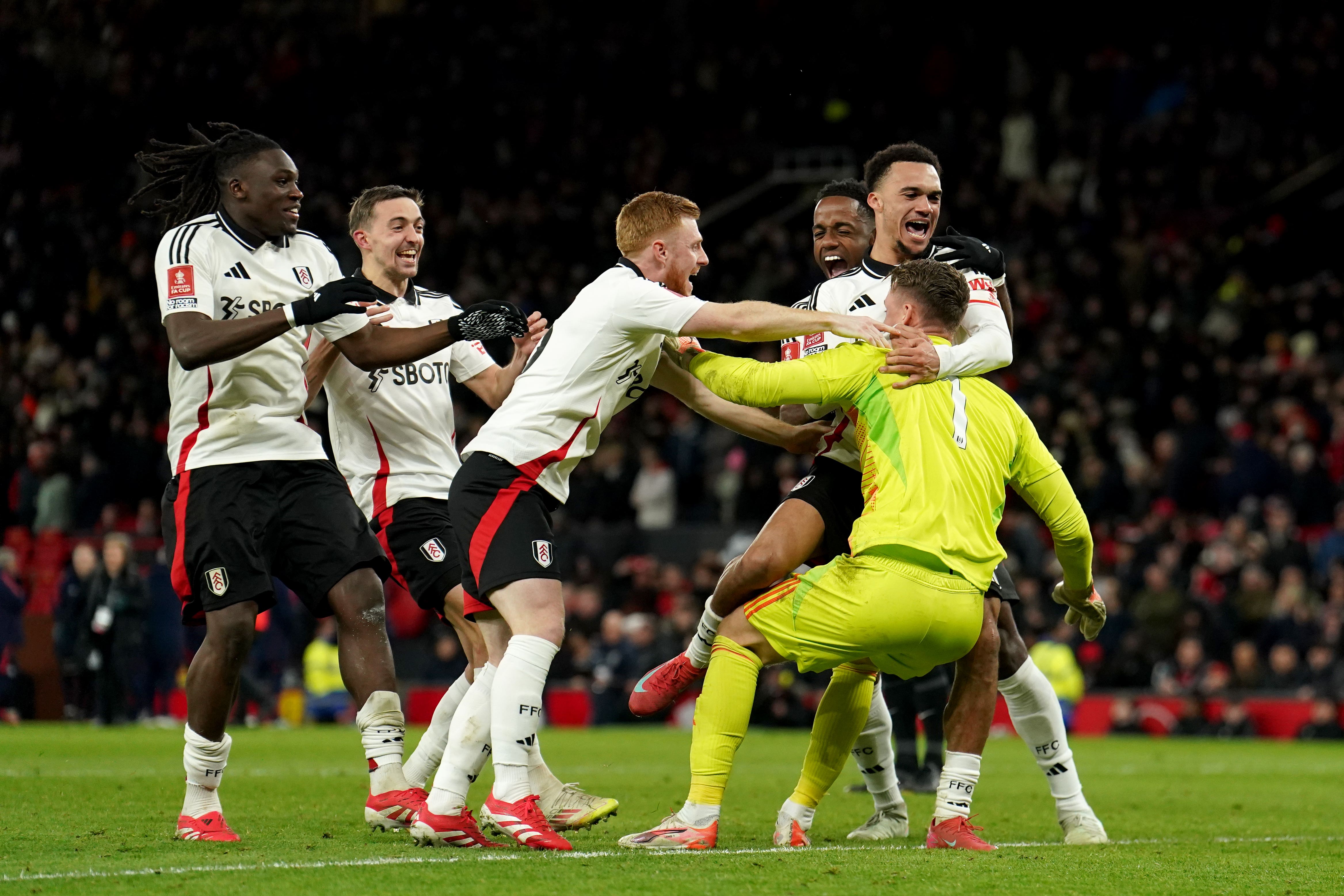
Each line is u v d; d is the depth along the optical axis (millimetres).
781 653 15211
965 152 79688
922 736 28000
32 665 52562
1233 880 13297
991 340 15891
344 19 84250
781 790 25359
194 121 80125
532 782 17438
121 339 70438
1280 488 54188
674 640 51344
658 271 15930
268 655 50531
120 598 47125
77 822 17594
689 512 60625
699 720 15383
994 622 16016
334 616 16812
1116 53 81812
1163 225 76312
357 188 80875
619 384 15703
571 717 53438
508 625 15719
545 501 15602
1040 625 51062
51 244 74938
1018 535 52562
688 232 15922
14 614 49219
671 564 58594
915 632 14797
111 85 79125
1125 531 53188
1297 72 78125
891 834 18047
